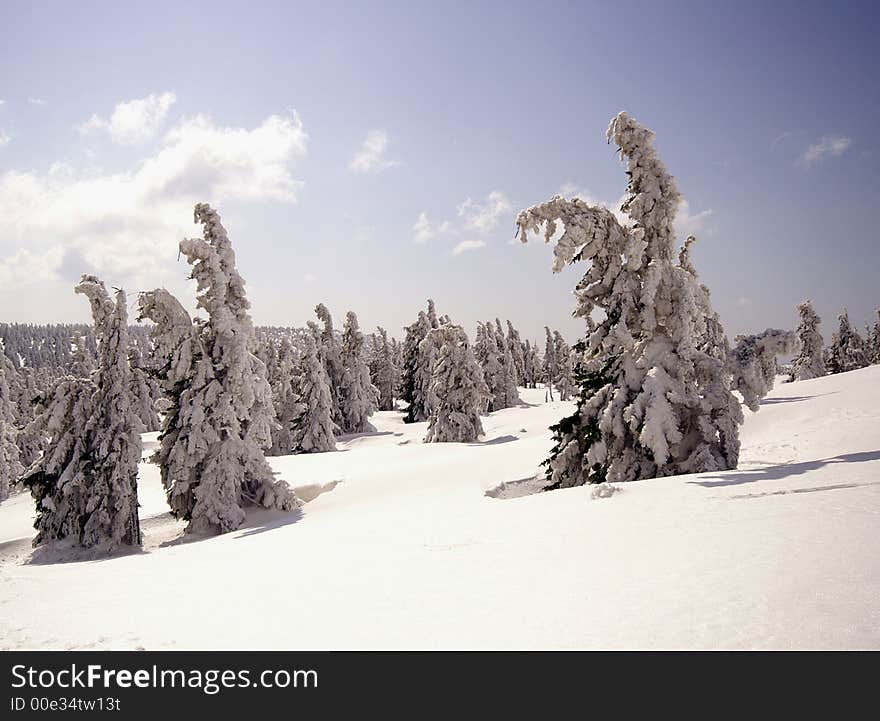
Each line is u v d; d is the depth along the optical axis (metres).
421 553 10.12
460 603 6.84
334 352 64.94
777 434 24.81
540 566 8.07
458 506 16.48
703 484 12.31
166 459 28.27
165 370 28.69
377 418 75.19
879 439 17.91
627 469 19.39
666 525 9.41
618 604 6.15
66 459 26.44
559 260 19.16
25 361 162.50
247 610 7.62
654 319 19.38
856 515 8.38
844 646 4.71
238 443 27.50
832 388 33.12
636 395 19.36
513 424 58.78
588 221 19.34
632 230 20.02
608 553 8.26
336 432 62.53
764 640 4.95
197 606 8.16
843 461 13.17
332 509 25.44
